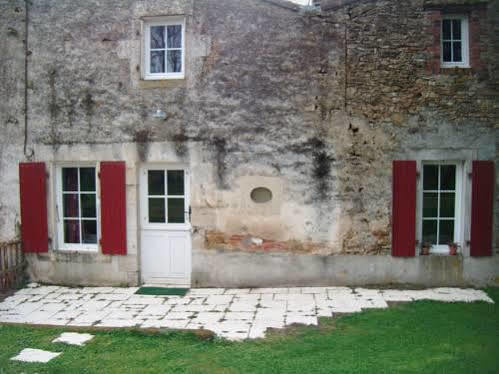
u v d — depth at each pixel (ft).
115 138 22.29
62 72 22.58
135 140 22.15
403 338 15.19
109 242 22.29
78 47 22.43
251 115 21.57
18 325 16.90
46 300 20.24
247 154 21.63
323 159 21.38
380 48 21.11
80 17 22.35
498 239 21.01
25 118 22.99
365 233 21.38
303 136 21.42
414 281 21.27
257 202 21.74
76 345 15.15
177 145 21.93
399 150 21.18
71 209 23.29
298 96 21.38
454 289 20.80
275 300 19.63
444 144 21.02
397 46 21.07
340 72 21.24
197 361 13.85
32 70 22.85
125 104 22.18
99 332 16.22
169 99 21.91
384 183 21.26
